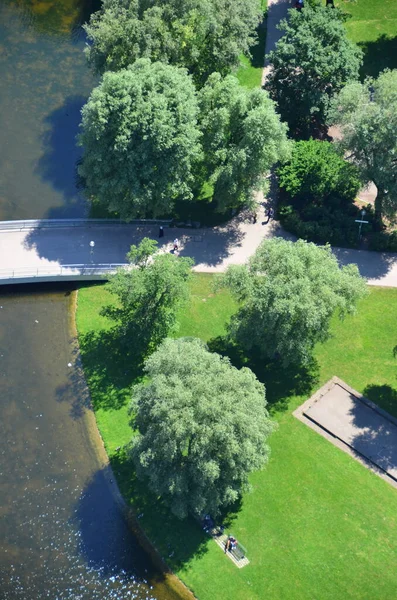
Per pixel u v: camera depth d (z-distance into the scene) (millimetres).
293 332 77375
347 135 89125
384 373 84812
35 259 92688
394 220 96875
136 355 86312
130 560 72438
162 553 72562
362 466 77625
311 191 97000
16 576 71625
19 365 86000
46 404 83125
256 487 76000
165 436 66000
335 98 98688
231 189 90688
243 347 86750
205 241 96562
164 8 94938
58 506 76000
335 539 72562
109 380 84688
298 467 77438
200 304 90625
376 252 96000
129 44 94500
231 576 70500
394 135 84625
